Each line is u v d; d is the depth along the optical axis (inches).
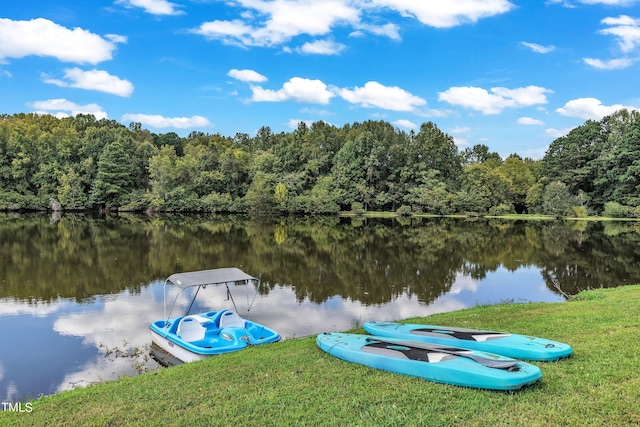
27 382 393.4
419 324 412.5
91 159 2571.4
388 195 3021.7
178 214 2591.0
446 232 1784.0
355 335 372.5
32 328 532.7
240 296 694.5
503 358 275.6
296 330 534.3
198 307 630.5
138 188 2785.4
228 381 293.9
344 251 1196.5
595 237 1619.1
